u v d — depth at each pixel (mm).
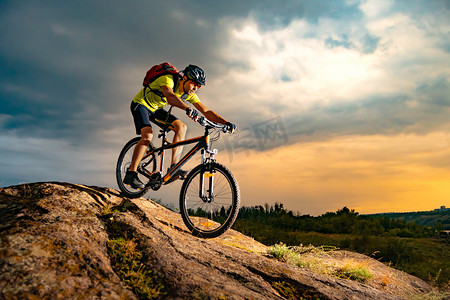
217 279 2266
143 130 3668
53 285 1689
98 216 2875
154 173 3662
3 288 1555
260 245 4480
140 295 1902
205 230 3357
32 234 2133
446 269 7348
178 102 3309
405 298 3809
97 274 1938
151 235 2689
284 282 2686
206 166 3361
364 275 4156
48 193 3072
